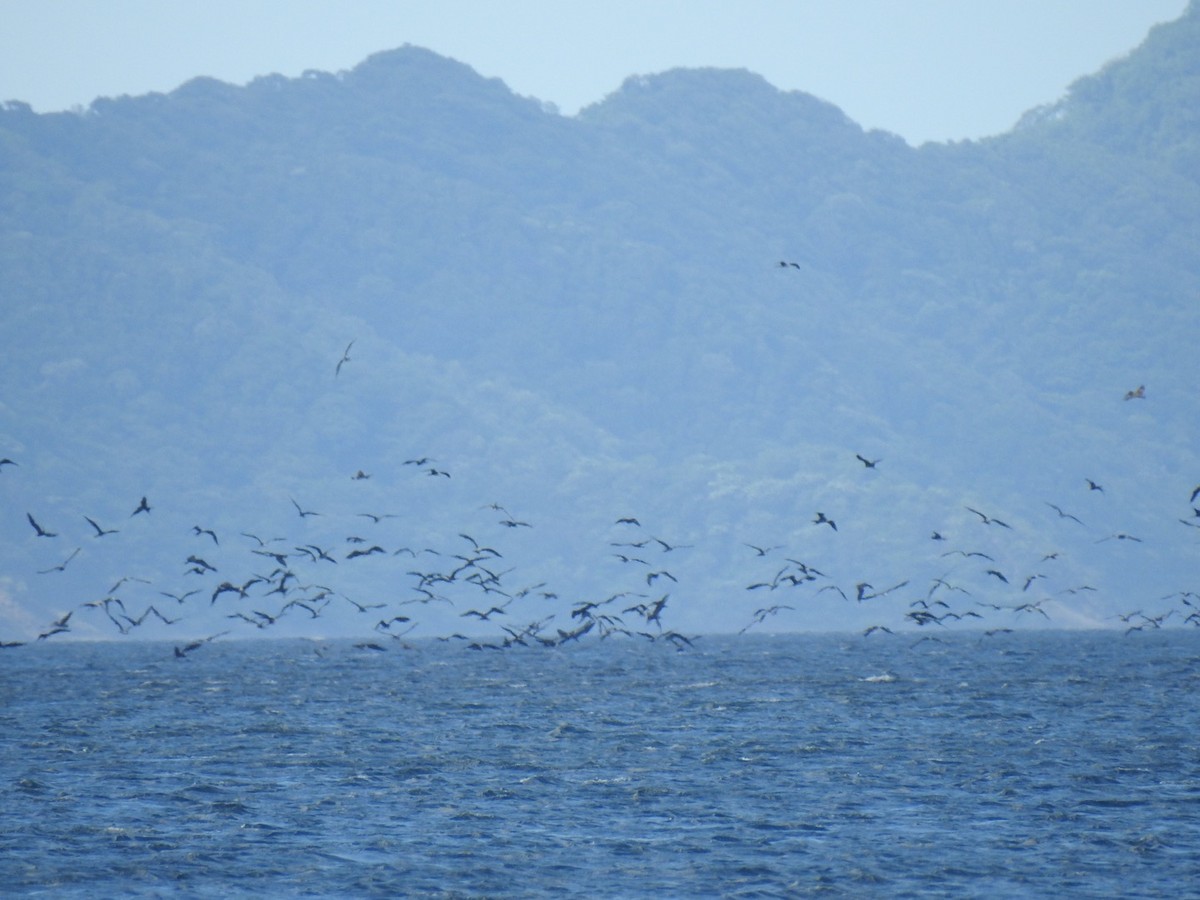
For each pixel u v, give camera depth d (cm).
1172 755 6688
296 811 5481
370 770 6369
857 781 6059
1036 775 6166
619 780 6084
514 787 5938
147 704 9544
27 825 5234
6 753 6931
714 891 4453
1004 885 4509
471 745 7156
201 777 6200
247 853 4859
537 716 8575
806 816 5384
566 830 5172
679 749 6981
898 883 4525
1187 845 4934
